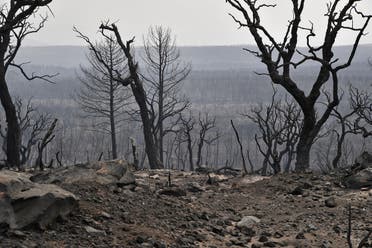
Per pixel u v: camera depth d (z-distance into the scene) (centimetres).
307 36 1980
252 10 2069
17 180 784
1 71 2184
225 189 1435
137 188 1191
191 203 1179
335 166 2773
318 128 2034
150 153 2870
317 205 1218
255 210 1203
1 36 2178
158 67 5244
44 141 1662
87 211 877
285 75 1994
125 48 2838
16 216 724
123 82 2845
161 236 840
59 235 741
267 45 2080
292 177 1564
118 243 764
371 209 1152
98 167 1140
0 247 630
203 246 845
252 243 913
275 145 3053
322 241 924
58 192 803
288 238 948
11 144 2247
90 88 6228
